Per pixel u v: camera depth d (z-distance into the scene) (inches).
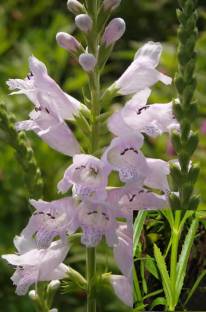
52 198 21.1
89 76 10.3
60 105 10.2
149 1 39.2
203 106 20.0
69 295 20.1
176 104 10.2
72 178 9.6
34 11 30.6
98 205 9.6
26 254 10.6
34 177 11.4
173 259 10.0
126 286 10.5
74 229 9.6
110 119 9.7
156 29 39.2
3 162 22.2
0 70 23.8
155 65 10.2
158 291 10.0
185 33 10.3
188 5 10.3
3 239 21.2
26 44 25.8
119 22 10.2
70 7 10.6
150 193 10.0
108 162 9.5
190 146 10.3
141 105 10.1
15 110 23.1
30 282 10.5
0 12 30.0
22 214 22.0
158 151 21.4
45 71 10.1
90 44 10.3
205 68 21.3
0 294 20.6
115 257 10.2
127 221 9.9
